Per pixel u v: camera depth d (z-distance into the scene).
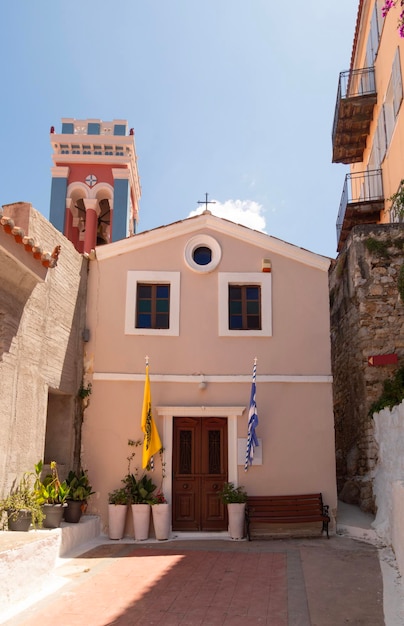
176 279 12.31
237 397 11.83
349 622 5.95
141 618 6.16
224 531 11.34
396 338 12.32
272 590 7.21
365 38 19.36
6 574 6.25
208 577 7.90
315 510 11.15
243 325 12.30
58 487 9.43
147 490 11.10
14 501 8.14
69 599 6.82
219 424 11.80
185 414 11.66
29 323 9.18
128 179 21.95
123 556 9.32
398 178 14.72
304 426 11.75
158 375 11.83
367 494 11.87
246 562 8.83
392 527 9.17
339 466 14.41
